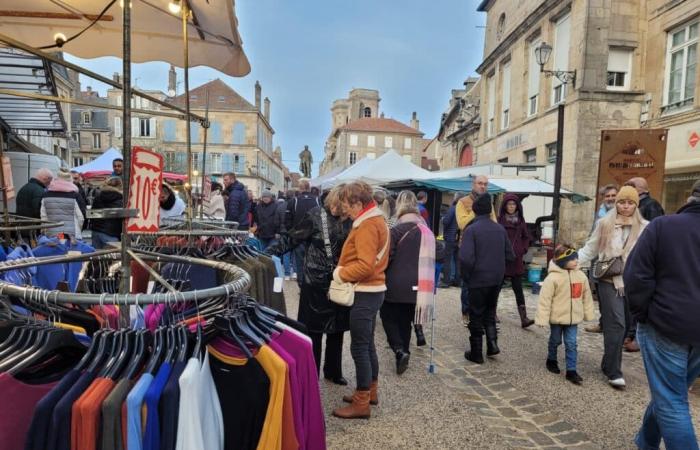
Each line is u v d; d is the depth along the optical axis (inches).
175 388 46.6
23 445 47.1
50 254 106.4
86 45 156.5
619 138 282.8
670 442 89.7
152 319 70.4
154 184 69.5
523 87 660.1
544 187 392.5
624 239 148.7
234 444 55.9
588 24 502.6
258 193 1900.8
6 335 53.1
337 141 2736.2
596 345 200.5
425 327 225.8
